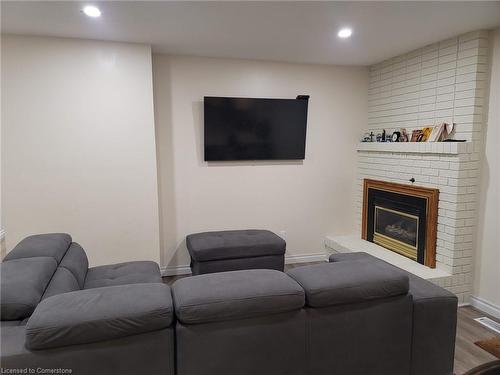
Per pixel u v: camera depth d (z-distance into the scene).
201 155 3.85
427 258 3.28
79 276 2.29
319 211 4.33
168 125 3.71
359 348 1.77
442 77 3.20
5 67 2.94
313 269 1.87
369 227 4.14
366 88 4.29
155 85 3.63
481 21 2.65
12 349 1.32
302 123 4.05
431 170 3.24
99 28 2.78
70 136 3.13
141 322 1.41
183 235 3.88
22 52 2.96
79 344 1.37
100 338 1.38
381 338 1.81
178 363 1.51
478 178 3.01
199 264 3.29
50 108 3.06
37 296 1.66
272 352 1.62
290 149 4.06
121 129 3.24
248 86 3.90
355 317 1.74
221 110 3.77
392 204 3.76
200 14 2.50
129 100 3.23
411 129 3.60
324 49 3.44
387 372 1.85
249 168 4.01
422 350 1.91
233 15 2.52
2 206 3.05
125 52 3.18
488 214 2.97
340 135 4.29
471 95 2.93
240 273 1.78
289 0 2.27
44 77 3.02
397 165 3.68
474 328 2.74
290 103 3.96
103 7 2.36
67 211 3.19
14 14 2.47
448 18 2.58
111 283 2.39
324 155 4.26
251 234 3.64
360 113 4.32
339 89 4.21
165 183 3.77
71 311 1.38
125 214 3.34
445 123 3.14
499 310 2.89
